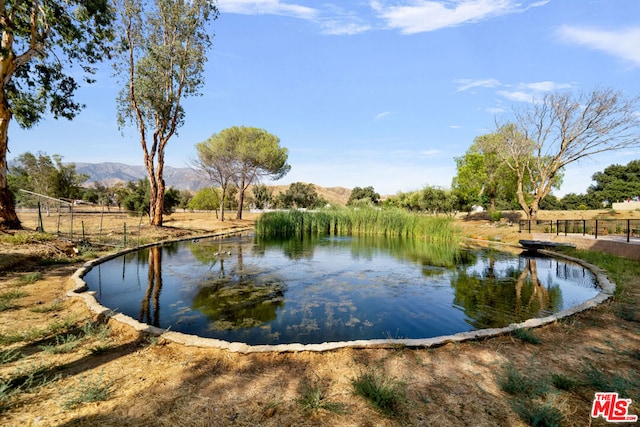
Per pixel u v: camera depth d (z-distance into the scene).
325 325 4.14
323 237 16.23
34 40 9.18
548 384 2.32
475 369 2.59
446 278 7.02
